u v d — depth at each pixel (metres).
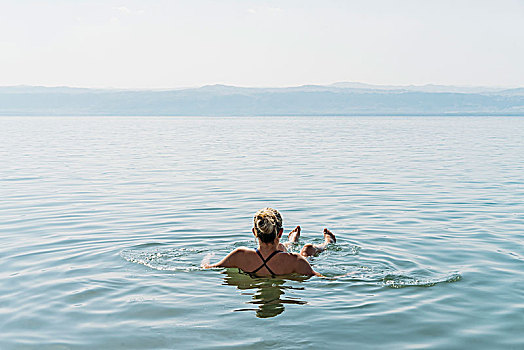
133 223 5.60
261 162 12.65
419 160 13.16
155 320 3.02
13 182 9.05
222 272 3.83
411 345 2.76
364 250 4.47
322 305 3.24
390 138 25.02
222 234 5.05
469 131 34.50
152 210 6.36
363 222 5.67
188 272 3.83
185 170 10.95
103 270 3.89
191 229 5.29
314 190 8.02
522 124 54.81
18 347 2.74
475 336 2.87
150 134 29.81
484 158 13.74
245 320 3.02
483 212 6.23
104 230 5.27
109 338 2.82
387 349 2.72
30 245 4.68
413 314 3.12
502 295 3.43
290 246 4.64
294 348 2.71
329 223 5.62
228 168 11.31
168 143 20.92
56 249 4.52
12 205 6.76
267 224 3.74
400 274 3.82
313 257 4.23
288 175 10.00
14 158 13.74
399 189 8.12
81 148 17.73
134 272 3.83
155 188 8.29
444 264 4.10
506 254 4.39
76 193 7.77
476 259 4.24
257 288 3.51
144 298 3.33
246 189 8.15
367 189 8.12
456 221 5.72
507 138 24.94
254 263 3.82
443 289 3.53
